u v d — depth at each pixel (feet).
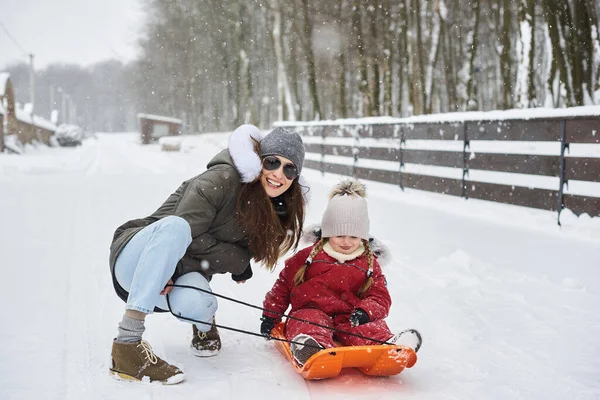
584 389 10.36
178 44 176.14
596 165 24.67
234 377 10.46
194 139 153.58
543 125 27.71
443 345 12.57
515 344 12.60
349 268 11.78
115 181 45.75
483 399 9.93
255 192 10.98
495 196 31.81
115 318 13.41
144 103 273.75
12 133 144.15
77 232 23.82
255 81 173.47
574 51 54.44
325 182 48.39
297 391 9.96
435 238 23.88
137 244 10.31
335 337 11.60
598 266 19.07
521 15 54.08
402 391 10.14
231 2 125.90
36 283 16.11
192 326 12.73
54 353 11.20
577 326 13.66
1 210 29.27
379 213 30.60
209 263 11.11
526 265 19.31
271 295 12.10
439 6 90.99
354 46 94.58
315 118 97.50
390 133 43.45
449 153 36.22
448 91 103.55
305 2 95.61
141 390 9.71
